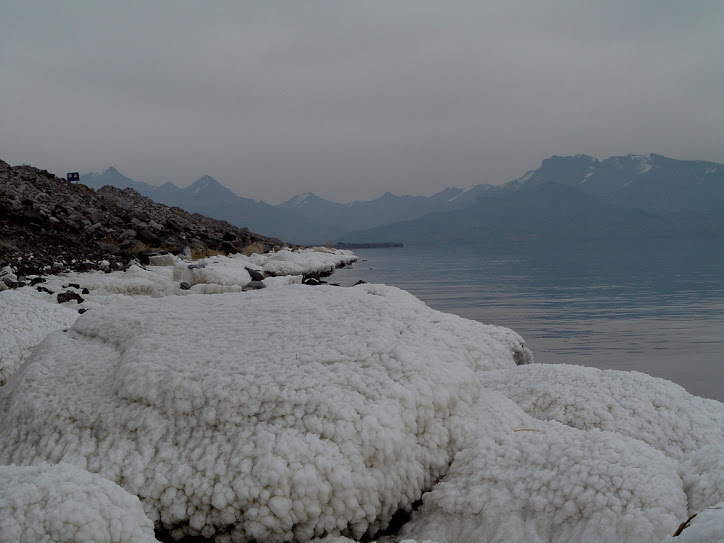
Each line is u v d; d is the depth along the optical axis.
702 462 2.17
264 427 2.28
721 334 11.38
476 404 2.78
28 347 4.34
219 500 2.10
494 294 19.00
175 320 3.17
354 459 2.18
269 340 2.89
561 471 2.14
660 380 3.36
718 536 1.28
